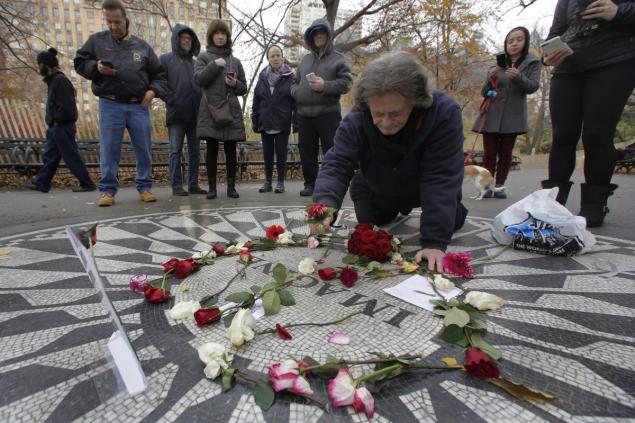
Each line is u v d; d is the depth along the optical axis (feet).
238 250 6.89
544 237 6.97
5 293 5.25
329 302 4.72
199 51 16.31
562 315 4.39
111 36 13.51
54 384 3.26
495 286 5.33
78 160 19.01
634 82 8.45
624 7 7.85
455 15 40.96
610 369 3.35
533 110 111.04
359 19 40.37
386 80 4.92
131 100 13.96
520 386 2.91
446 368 3.35
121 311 4.60
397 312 4.44
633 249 7.31
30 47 39.96
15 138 22.22
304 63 15.21
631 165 31.58
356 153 6.77
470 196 16.96
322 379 3.26
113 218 11.03
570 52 8.57
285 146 17.79
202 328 4.12
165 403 3.00
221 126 14.62
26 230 9.47
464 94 50.06
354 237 6.31
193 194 17.43
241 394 3.08
